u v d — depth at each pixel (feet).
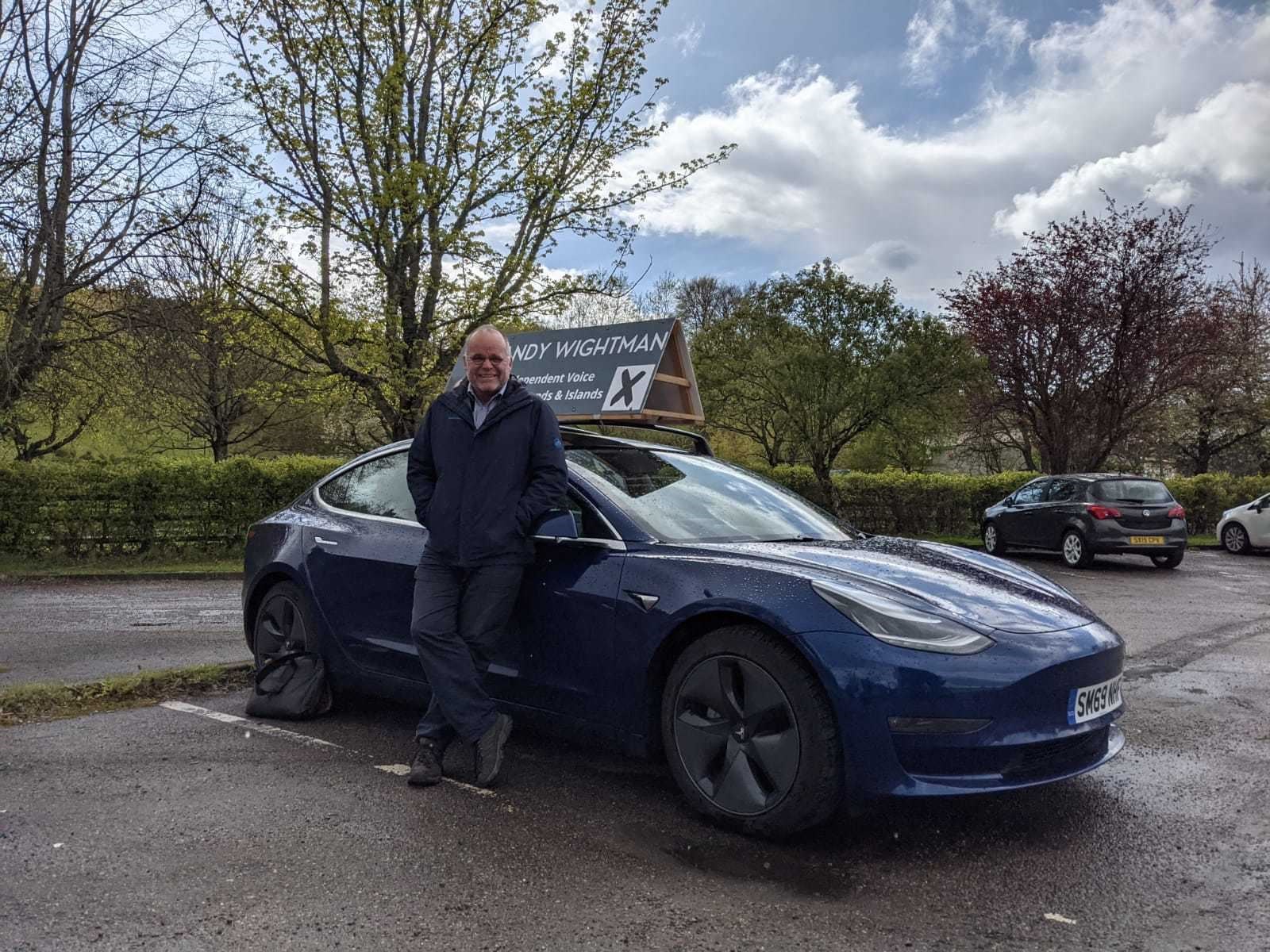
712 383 66.69
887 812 11.67
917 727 10.06
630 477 14.03
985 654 10.34
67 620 29.12
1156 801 12.21
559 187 43.39
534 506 12.07
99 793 11.96
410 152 43.57
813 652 10.27
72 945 8.06
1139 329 67.56
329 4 41.04
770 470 61.57
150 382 47.06
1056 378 70.38
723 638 11.02
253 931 8.37
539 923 8.62
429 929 8.48
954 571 12.44
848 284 59.21
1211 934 8.59
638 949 8.19
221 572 42.24
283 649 16.49
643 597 11.77
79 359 46.42
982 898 9.29
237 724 15.34
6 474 43.62
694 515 13.56
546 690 12.68
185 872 9.60
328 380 43.29
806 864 10.08
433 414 12.71
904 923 8.74
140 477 45.37
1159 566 50.49
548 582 12.71
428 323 43.52
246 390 48.11
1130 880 9.75
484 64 44.21
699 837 10.80
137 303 44.37
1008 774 10.41
